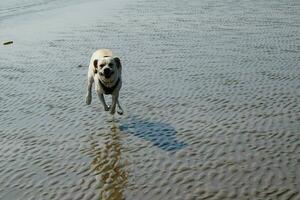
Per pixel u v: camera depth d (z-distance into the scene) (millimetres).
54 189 6828
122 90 11148
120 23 20734
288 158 7238
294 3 23312
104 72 8758
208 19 20312
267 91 10398
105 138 8555
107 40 17234
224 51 14391
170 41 16312
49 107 10367
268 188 6426
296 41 15094
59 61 14570
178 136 8383
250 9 22344
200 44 15562
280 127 8422
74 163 7645
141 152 7871
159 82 11555
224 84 11078
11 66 14336
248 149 7656
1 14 27406
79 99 10781
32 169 7496
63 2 31688
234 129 8484
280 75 11516
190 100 10148
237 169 7020
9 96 11305
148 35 17625
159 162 7453
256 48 14531
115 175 7160
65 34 19156
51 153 8055
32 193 6746
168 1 27156
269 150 7562
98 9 26453
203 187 6582
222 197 6285
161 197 6418
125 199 6445
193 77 11789
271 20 19156
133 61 13812
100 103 10422
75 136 8727
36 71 13523
